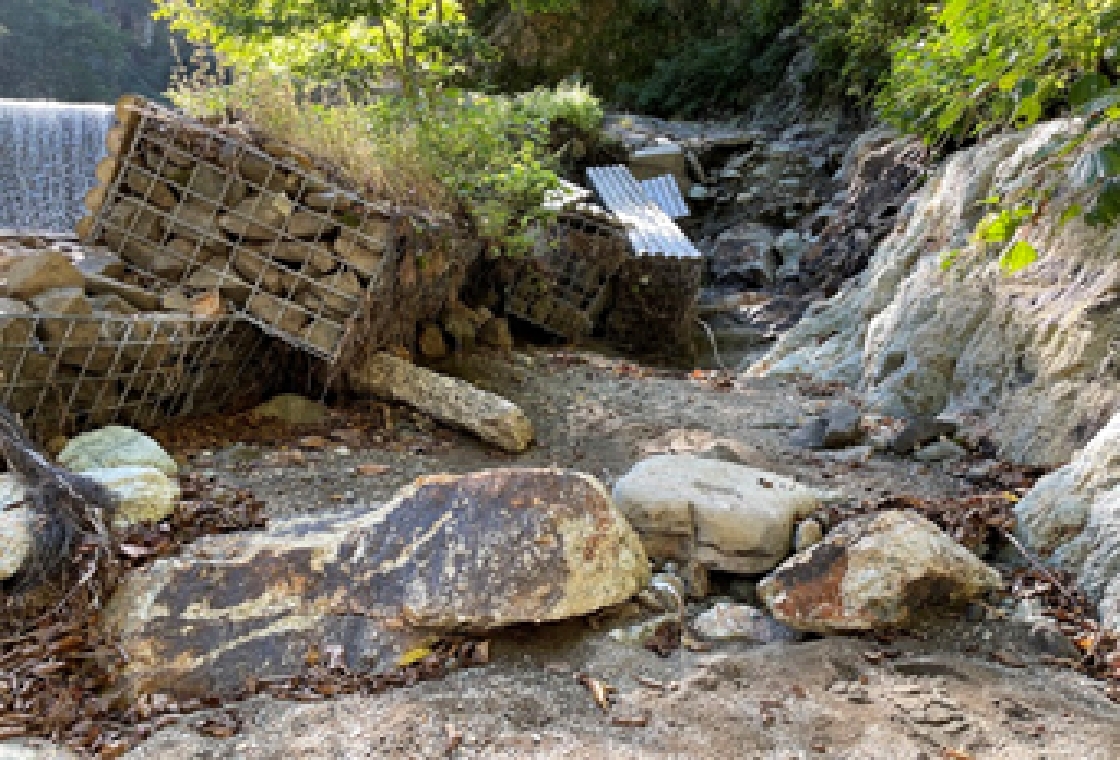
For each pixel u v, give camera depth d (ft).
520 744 7.51
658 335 33.37
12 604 9.04
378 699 8.24
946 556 10.21
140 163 15.99
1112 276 15.53
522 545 9.26
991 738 7.80
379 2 23.73
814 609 9.88
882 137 36.96
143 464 12.51
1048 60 13.26
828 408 20.92
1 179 23.57
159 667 8.69
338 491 13.56
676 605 10.36
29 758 7.18
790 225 42.55
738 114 52.03
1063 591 10.75
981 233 12.41
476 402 16.80
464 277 24.75
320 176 16.06
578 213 30.32
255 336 16.51
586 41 56.59
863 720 8.11
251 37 24.06
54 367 13.01
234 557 9.84
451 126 22.82
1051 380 15.99
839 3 41.11
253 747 7.48
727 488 12.34
